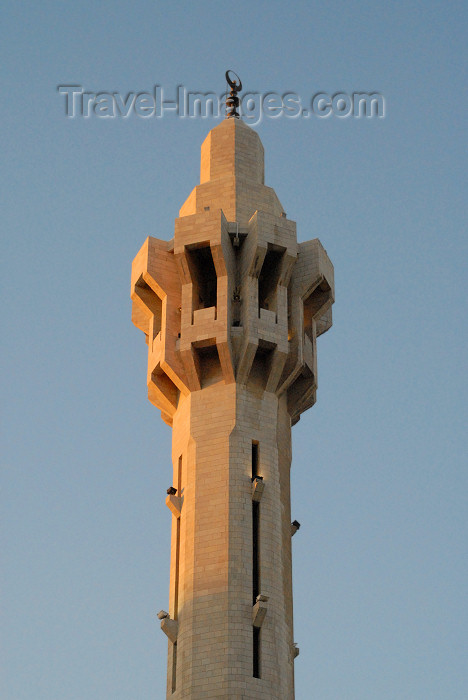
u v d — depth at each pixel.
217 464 81.44
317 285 87.69
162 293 86.56
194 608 77.06
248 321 83.38
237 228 86.62
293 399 87.25
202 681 74.50
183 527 80.81
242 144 93.88
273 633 76.88
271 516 80.81
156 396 86.62
